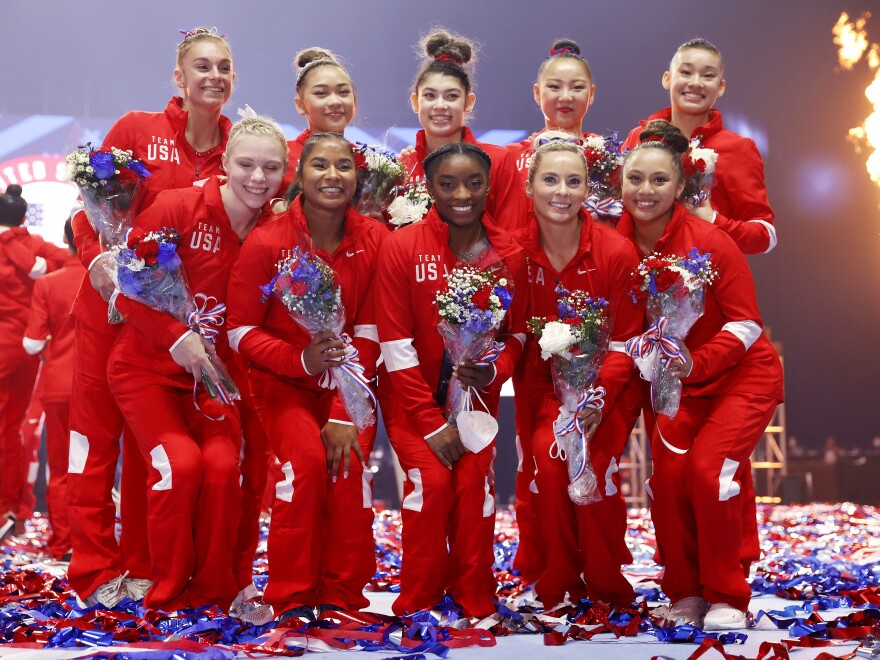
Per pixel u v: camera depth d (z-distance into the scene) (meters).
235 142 3.80
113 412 4.09
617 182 4.30
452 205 3.78
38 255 7.50
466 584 3.70
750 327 3.84
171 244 3.68
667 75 5.09
